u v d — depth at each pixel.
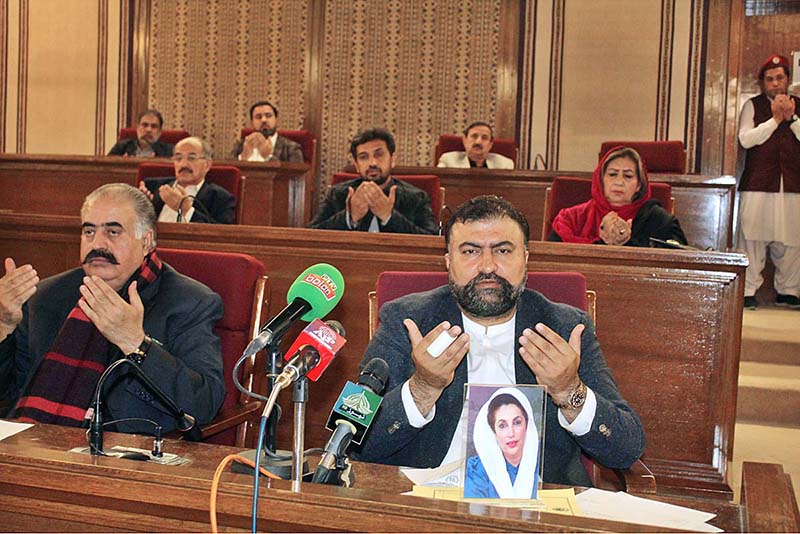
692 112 8.05
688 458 3.21
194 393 2.30
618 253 3.19
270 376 1.46
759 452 4.19
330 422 1.49
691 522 1.41
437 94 8.63
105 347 2.48
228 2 8.98
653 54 8.13
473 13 8.52
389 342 2.15
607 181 4.67
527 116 8.44
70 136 9.37
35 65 9.41
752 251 7.29
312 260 3.36
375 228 4.84
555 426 2.08
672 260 3.16
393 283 2.48
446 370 1.87
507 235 2.04
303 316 1.51
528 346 1.82
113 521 1.31
